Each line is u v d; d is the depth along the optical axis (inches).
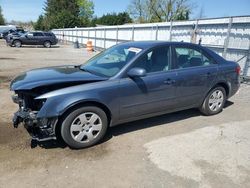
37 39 1093.8
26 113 145.3
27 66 498.9
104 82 156.5
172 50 186.5
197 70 196.5
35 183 121.5
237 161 145.9
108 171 132.8
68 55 783.7
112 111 159.9
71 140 149.6
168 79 179.0
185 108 201.2
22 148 152.6
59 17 2437.3
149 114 179.8
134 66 167.2
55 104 140.9
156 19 1891.0
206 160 145.9
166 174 131.6
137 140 168.7
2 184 120.1
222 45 452.4
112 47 204.4
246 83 390.3
